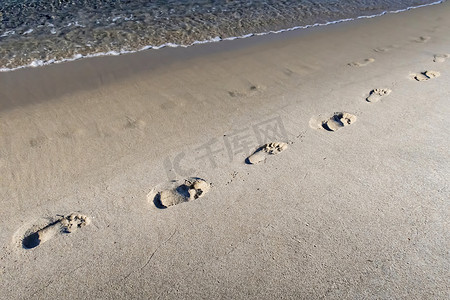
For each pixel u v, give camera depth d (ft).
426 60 16.11
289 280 7.36
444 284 7.15
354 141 10.97
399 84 14.03
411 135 11.09
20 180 9.73
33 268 7.65
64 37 18.43
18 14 20.70
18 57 16.43
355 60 16.51
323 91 13.84
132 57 16.78
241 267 7.63
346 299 6.99
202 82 14.69
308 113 12.48
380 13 23.07
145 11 21.85
